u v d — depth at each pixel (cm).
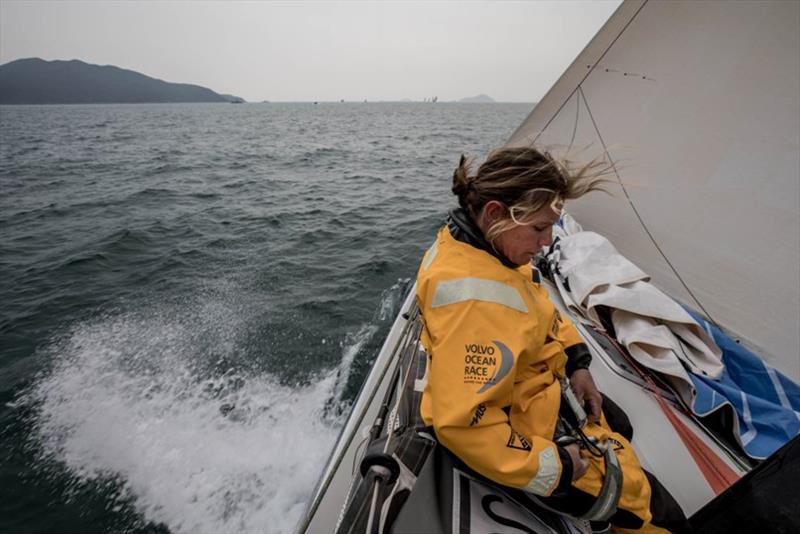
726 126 205
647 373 169
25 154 2362
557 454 78
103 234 878
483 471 75
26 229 935
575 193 85
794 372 166
